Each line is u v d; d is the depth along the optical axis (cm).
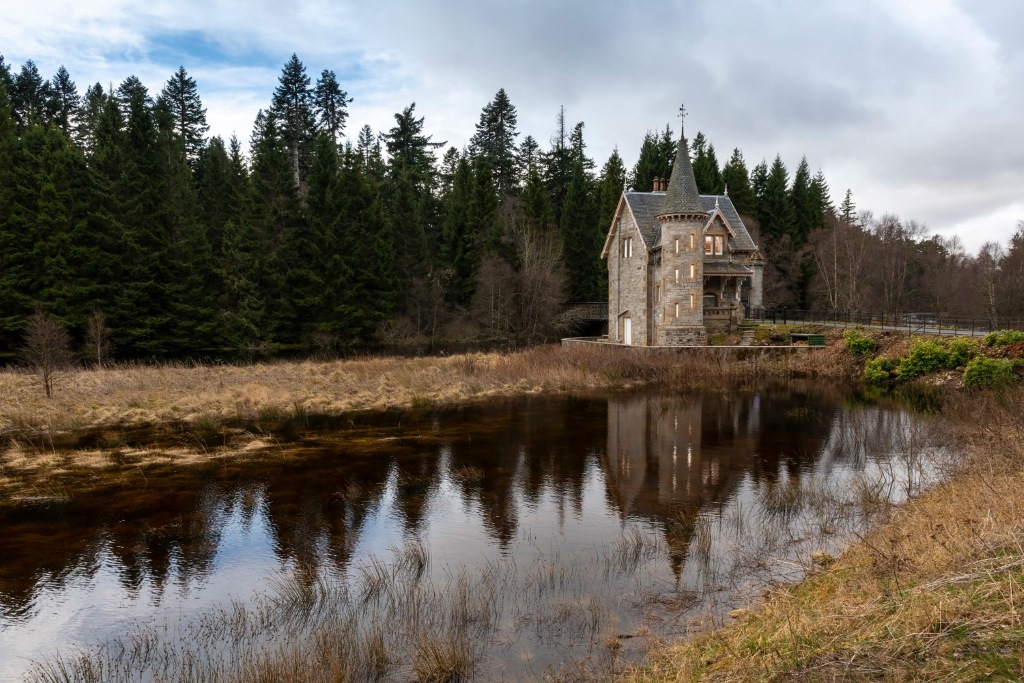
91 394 2648
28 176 4100
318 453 1883
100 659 802
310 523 1304
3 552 1155
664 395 3016
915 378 3206
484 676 743
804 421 2347
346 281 5394
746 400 2862
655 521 1302
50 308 3906
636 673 702
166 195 4912
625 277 4725
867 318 4781
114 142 4531
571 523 1298
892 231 7738
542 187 6769
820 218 8050
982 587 605
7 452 1856
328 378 3244
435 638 816
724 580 1007
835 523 1250
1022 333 2983
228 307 5156
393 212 6619
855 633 606
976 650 492
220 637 859
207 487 1545
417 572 1060
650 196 4669
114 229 4231
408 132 7969
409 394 2911
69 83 7044
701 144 7906
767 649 638
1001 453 1378
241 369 3531
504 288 6375
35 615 929
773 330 4266
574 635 840
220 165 6003
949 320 4238
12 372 3164
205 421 2322
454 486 1559
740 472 1666
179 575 1062
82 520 1318
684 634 827
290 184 5350
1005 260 5959
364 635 848
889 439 1998
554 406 2728
